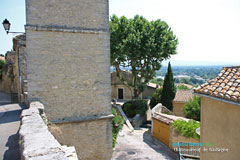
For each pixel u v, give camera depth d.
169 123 13.41
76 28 9.12
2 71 22.86
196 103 18.23
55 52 8.88
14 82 17.17
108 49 9.84
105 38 9.74
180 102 22.25
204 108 6.92
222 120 6.07
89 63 9.51
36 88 8.64
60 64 8.99
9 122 8.36
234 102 5.41
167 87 22.25
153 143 14.43
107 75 9.89
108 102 9.99
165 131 14.01
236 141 5.54
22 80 12.67
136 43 18.66
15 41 12.91
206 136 6.80
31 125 4.55
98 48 9.63
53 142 3.40
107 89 9.92
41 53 8.66
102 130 9.84
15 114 9.74
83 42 9.34
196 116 17.95
